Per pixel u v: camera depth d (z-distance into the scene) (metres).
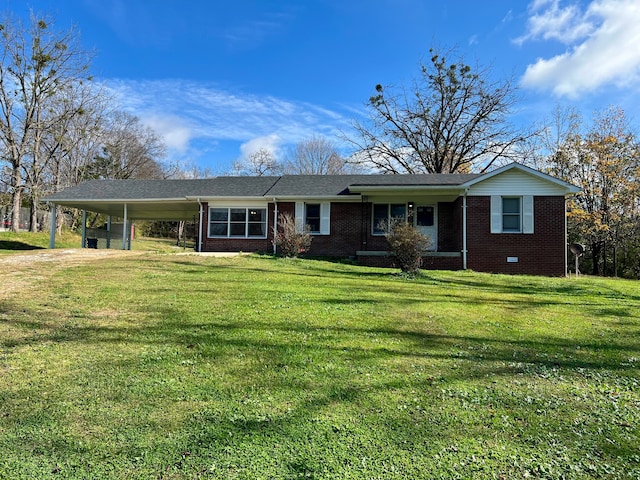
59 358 4.06
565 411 3.15
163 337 4.85
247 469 2.31
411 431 2.78
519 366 4.15
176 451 2.48
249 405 3.12
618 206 21.97
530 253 14.62
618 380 3.83
